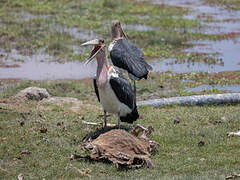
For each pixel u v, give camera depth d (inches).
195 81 733.9
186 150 414.0
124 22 1173.7
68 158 389.7
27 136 431.2
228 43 1005.8
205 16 1279.5
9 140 419.5
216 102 585.6
